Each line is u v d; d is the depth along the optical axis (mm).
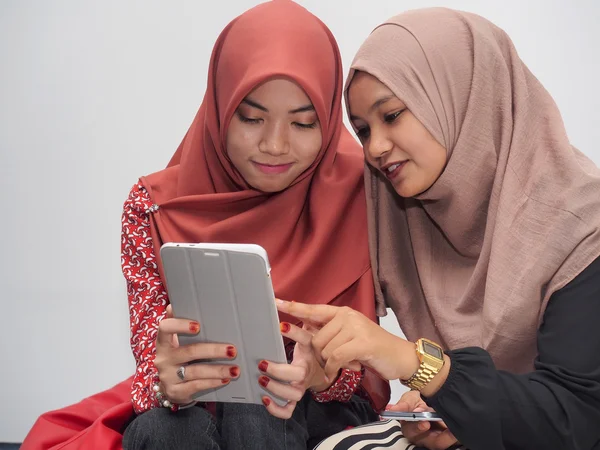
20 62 2447
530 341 1346
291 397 1203
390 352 1201
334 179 1563
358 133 1440
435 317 1482
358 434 1337
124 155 2438
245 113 1392
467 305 1443
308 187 1579
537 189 1324
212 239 1533
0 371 2445
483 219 1441
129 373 2414
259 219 1535
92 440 1371
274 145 1381
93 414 1554
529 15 2420
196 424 1280
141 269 1558
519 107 1377
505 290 1308
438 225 1494
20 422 2430
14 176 2449
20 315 2445
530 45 2430
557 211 1288
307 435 1394
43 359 2438
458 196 1409
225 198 1555
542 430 1190
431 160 1365
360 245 1547
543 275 1277
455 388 1195
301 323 1545
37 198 2443
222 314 1183
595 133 2416
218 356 1196
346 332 1191
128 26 2428
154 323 1492
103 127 2438
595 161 2420
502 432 1196
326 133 1449
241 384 1233
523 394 1192
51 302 2436
